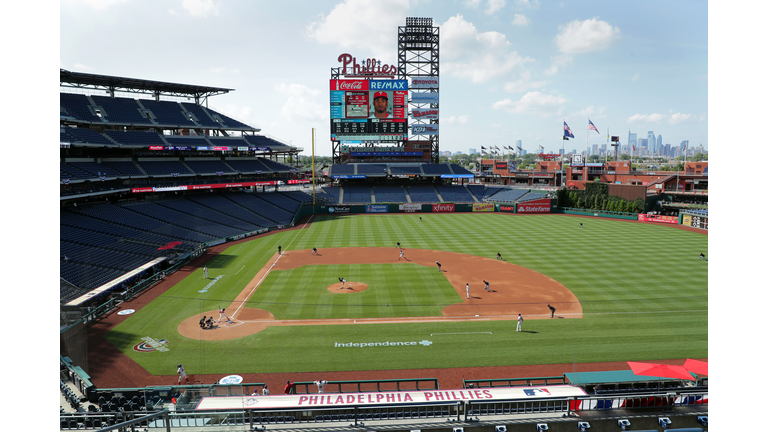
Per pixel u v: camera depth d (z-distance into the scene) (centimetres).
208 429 1689
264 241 6356
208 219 6888
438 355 2712
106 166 6372
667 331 3027
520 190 10475
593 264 4831
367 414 1858
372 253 5497
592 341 2883
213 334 3016
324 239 6488
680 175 9381
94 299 3366
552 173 12056
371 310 3475
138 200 6669
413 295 3844
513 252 5488
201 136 8294
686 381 2192
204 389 2083
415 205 9638
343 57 9825
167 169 7338
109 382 2381
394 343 2880
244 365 2584
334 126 9931
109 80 7125
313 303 3634
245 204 8194
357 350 2781
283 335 3005
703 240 6197
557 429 1798
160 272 4409
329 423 1794
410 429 1739
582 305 3541
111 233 5034
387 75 9950
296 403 1875
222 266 4847
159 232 5675
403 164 10919
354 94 9825
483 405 1898
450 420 1817
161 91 8400
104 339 2928
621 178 10400
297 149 9500
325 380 2422
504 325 3162
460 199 10244
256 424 1788
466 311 3444
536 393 1958
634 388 2147
